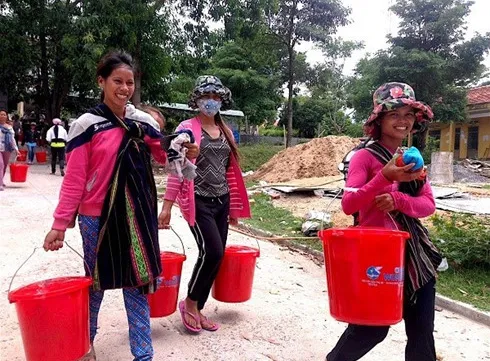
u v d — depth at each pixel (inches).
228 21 847.7
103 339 144.6
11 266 212.7
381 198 96.8
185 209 139.3
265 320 165.2
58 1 807.7
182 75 966.4
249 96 1290.6
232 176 158.2
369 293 92.4
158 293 137.3
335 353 104.6
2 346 138.4
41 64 893.8
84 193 111.7
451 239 241.4
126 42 772.0
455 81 1072.2
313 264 244.7
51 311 96.4
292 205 402.6
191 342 144.5
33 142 840.9
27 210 344.2
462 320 175.2
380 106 101.1
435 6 1014.4
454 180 666.8
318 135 1392.7
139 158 113.8
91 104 1040.8
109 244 109.8
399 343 150.1
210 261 143.6
